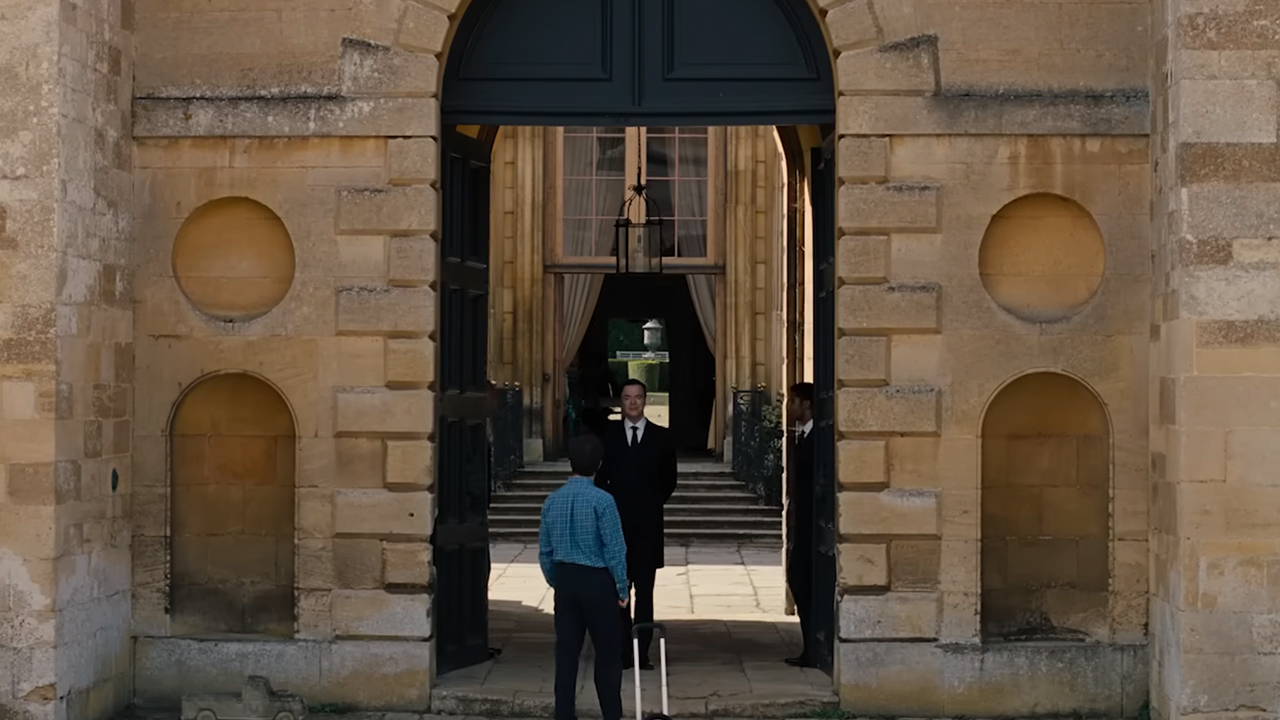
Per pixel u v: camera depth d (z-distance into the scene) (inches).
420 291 434.0
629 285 1125.7
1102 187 431.2
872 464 428.8
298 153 438.3
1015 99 429.7
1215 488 399.5
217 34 441.7
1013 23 433.1
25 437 396.5
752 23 455.5
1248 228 400.2
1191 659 399.2
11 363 397.1
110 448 427.5
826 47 450.6
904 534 428.8
